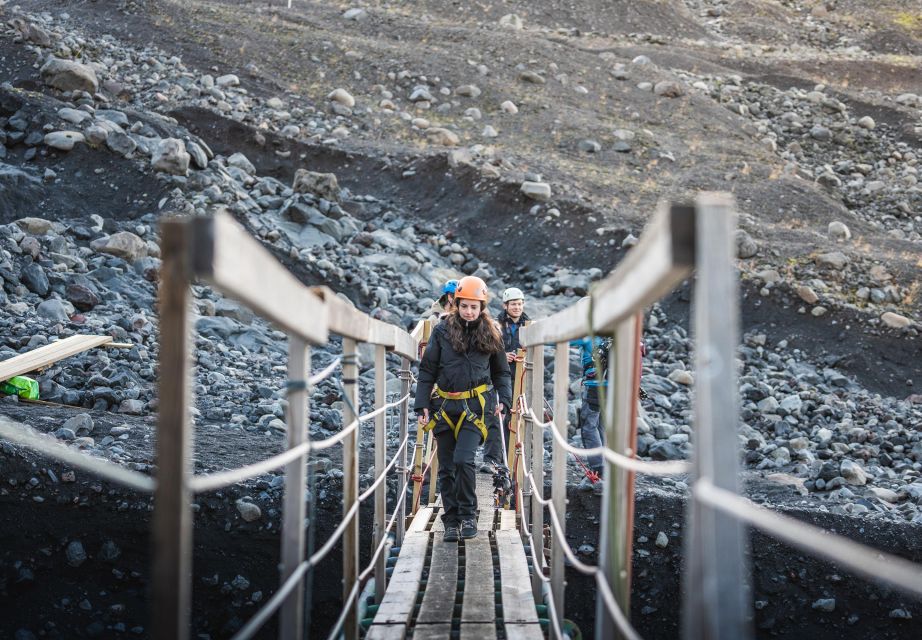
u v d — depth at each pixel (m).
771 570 8.30
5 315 10.84
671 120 25.50
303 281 14.70
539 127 23.77
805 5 43.91
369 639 4.21
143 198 15.52
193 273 1.90
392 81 25.12
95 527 7.15
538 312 15.75
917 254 18.83
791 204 21.16
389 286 15.48
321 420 9.81
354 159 20.25
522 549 5.98
